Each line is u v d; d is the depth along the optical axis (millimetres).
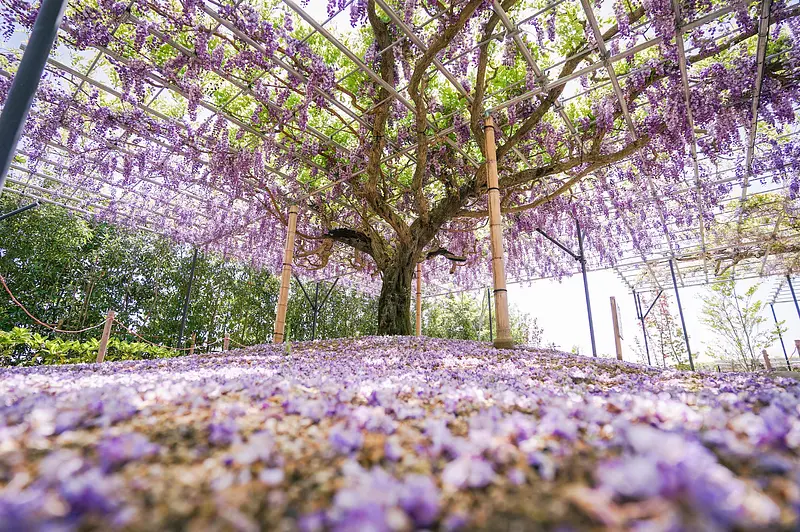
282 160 7977
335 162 8172
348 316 20469
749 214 11430
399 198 10109
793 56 5344
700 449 802
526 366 3818
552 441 1048
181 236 12836
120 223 11727
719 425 1153
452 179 8727
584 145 7508
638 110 7402
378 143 7031
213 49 5781
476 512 694
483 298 24984
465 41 5551
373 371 3064
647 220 10828
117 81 6699
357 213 10430
